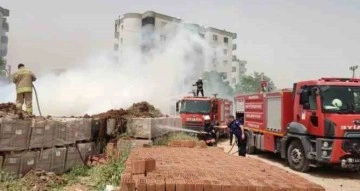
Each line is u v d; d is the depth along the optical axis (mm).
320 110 10781
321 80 11273
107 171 7551
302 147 11648
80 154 9109
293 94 12438
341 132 10555
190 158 5688
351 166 10672
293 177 4082
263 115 14562
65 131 8477
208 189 3410
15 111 7719
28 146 7359
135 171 3887
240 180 3732
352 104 10805
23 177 7016
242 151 11617
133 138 10383
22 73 10578
